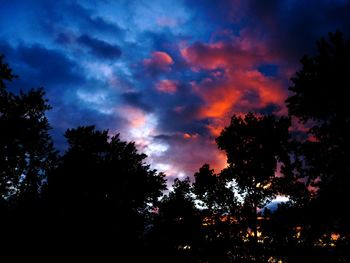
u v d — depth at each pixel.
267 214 14.92
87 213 13.49
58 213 12.93
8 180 15.50
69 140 15.70
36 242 12.16
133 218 14.80
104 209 13.89
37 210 12.68
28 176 15.92
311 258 12.13
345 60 12.36
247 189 20.22
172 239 17.84
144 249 15.10
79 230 13.01
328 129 12.12
